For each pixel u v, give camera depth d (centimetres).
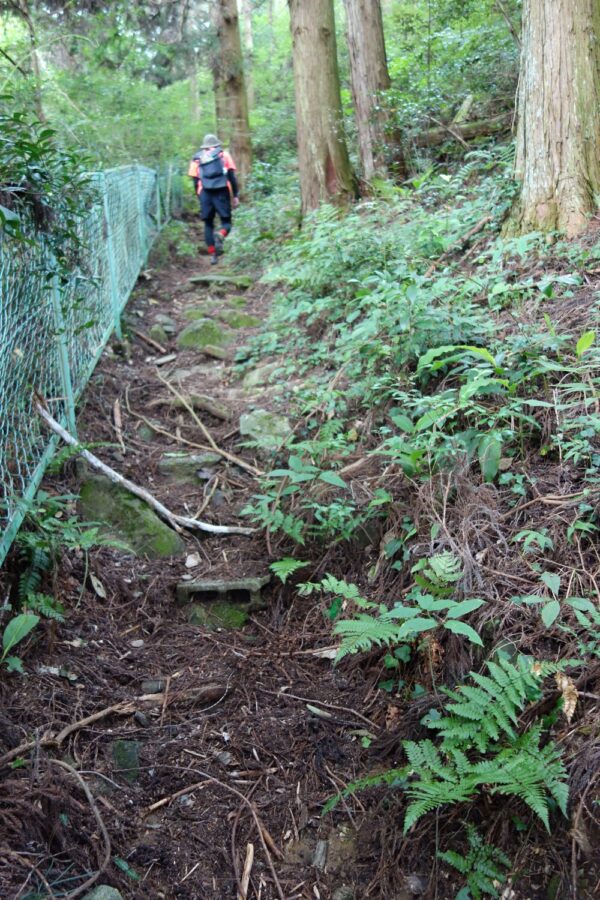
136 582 361
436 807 229
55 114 937
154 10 998
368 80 849
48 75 923
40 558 312
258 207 970
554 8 482
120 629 333
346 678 307
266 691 305
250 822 250
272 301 724
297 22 780
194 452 473
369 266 532
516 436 338
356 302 525
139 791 257
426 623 252
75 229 425
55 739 259
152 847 238
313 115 792
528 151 505
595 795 211
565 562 281
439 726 238
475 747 239
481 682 234
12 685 274
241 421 485
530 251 476
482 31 810
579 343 327
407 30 973
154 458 462
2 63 791
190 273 913
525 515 307
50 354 402
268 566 370
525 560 286
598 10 490
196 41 1128
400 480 357
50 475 391
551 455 330
